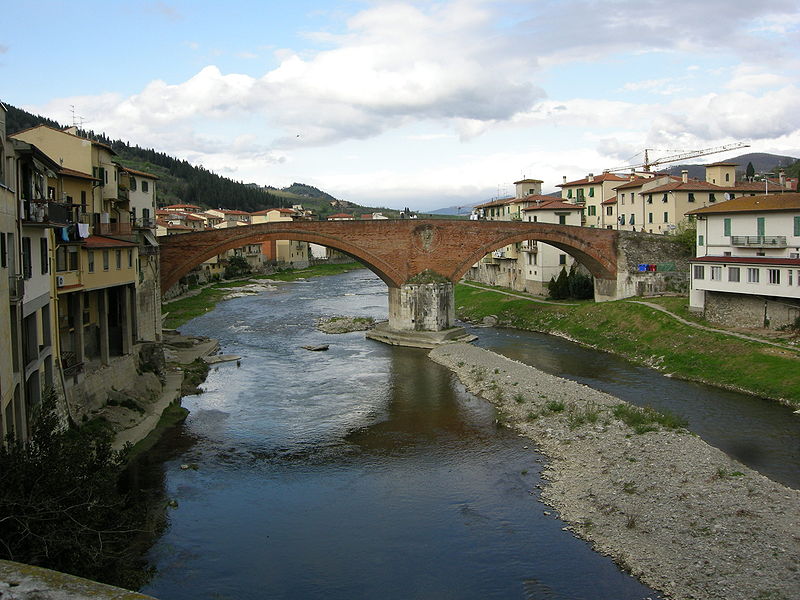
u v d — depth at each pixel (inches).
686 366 2135.8
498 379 2033.7
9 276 953.5
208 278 5492.1
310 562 962.1
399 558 969.5
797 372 1836.9
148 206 2583.7
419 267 2925.7
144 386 1770.4
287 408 1782.7
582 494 1162.0
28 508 648.4
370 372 2247.8
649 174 4744.1
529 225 3120.1
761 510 1040.8
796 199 2335.1
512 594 864.9
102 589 305.3
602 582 885.8
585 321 2930.6
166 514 1119.0
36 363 1106.7
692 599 831.7
